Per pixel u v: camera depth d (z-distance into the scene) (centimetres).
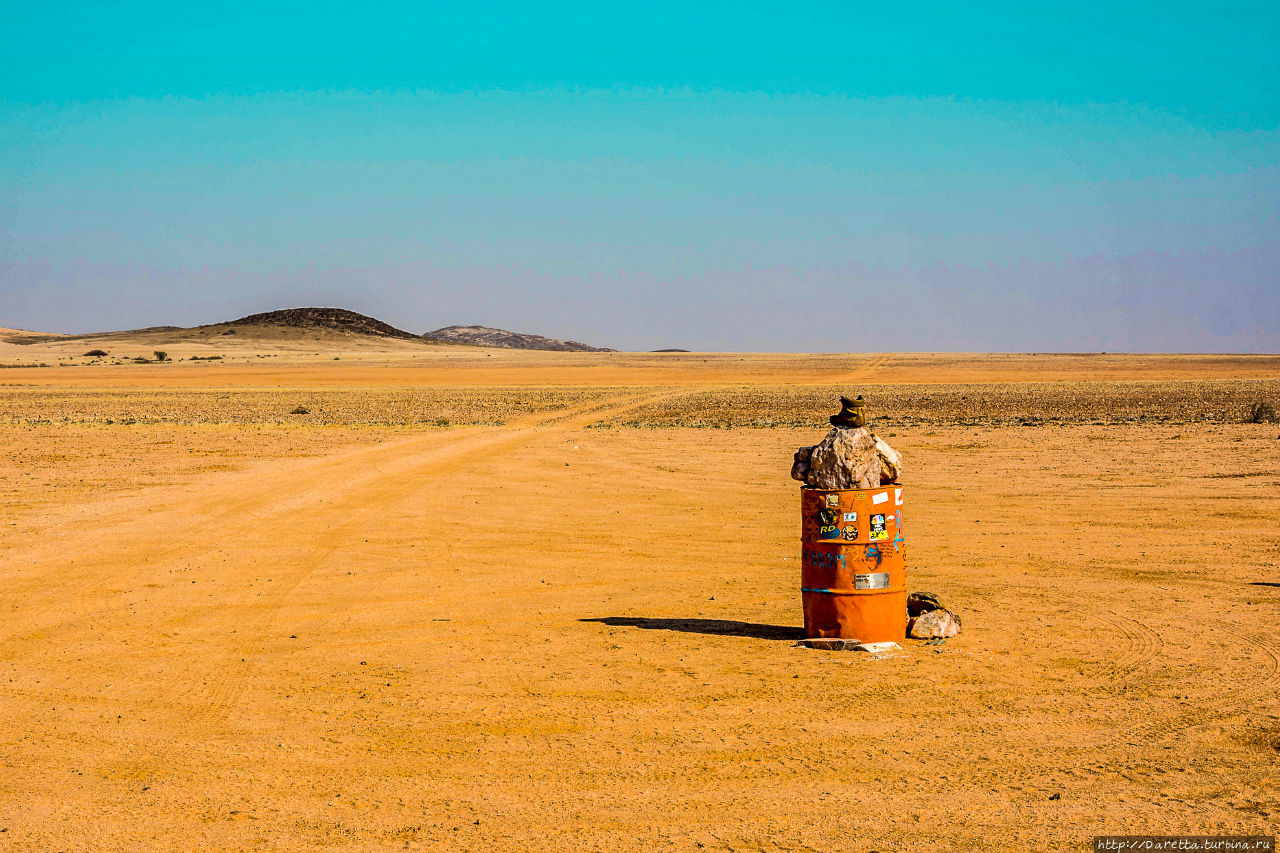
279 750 800
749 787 718
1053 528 1939
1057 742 800
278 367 17525
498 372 15550
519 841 635
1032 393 9294
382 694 946
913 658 1054
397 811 682
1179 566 1558
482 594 1417
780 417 6153
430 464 3266
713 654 1080
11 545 1816
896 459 1124
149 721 873
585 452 3684
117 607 1336
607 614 1291
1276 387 9756
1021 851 614
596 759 775
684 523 2069
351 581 1508
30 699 940
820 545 1109
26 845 634
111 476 2944
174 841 639
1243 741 795
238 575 1552
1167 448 3491
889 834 639
